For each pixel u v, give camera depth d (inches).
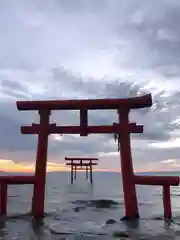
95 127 402.9
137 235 336.2
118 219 440.8
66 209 579.5
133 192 392.5
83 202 710.5
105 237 326.3
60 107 411.8
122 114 402.0
